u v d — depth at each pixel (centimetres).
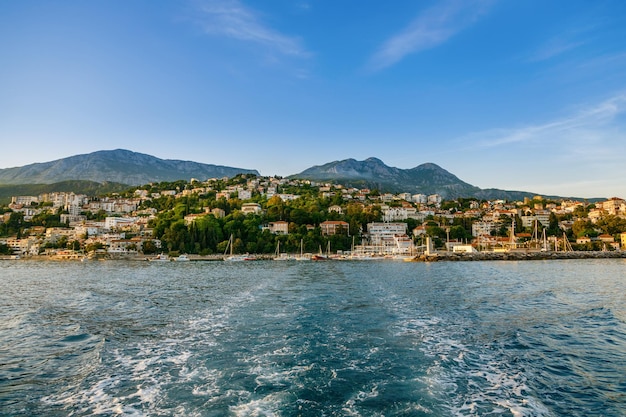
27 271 13325
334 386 2319
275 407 2033
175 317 4456
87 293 6800
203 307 5088
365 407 2044
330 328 3769
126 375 2550
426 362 2777
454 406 2089
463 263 16925
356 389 2278
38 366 2817
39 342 3459
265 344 3212
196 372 2572
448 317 4397
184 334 3612
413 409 2031
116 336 3606
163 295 6431
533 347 3241
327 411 1995
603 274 10600
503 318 4394
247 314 4494
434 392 2258
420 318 4297
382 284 7788
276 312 4597
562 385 2442
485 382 2445
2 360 2967
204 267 14750
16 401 2206
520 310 4900
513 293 6494
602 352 3128
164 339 3453
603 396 2284
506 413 2028
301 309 4781
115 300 5912
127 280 9450
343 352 2994
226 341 3322
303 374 2511
